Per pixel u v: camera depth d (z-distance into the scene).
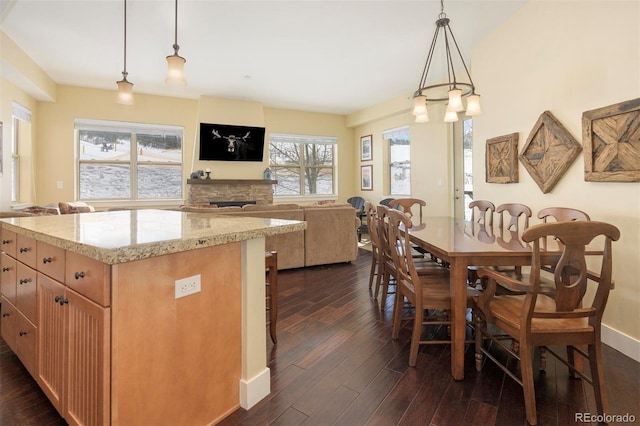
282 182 7.51
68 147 5.57
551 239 2.26
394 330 2.42
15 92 4.58
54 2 3.08
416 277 2.06
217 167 6.56
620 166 2.17
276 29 3.61
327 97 6.34
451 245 2.09
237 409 1.66
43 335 1.63
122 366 1.22
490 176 3.63
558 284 1.53
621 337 2.22
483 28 3.57
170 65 2.60
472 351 2.26
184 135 6.41
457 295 1.92
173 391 1.39
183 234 1.42
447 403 1.71
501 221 2.92
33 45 4.00
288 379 1.92
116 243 1.20
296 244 4.40
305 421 1.58
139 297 1.26
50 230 1.55
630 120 2.10
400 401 1.72
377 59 4.45
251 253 1.68
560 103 2.73
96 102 5.71
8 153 4.35
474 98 2.74
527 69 3.10
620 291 2.24
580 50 2.53
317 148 7.82
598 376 1.58
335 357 2.17
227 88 5.76
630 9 2.14
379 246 3.10
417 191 5.93
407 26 3.55
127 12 3.25
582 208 2.53
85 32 3.66
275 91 5.94
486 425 1.55
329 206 4.74
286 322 2.71
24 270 1.81
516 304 1.88
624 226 2.21
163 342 1.35
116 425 1.21
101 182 5.95
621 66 2.20
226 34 3.72
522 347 1.59
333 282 3.84
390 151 7.09
